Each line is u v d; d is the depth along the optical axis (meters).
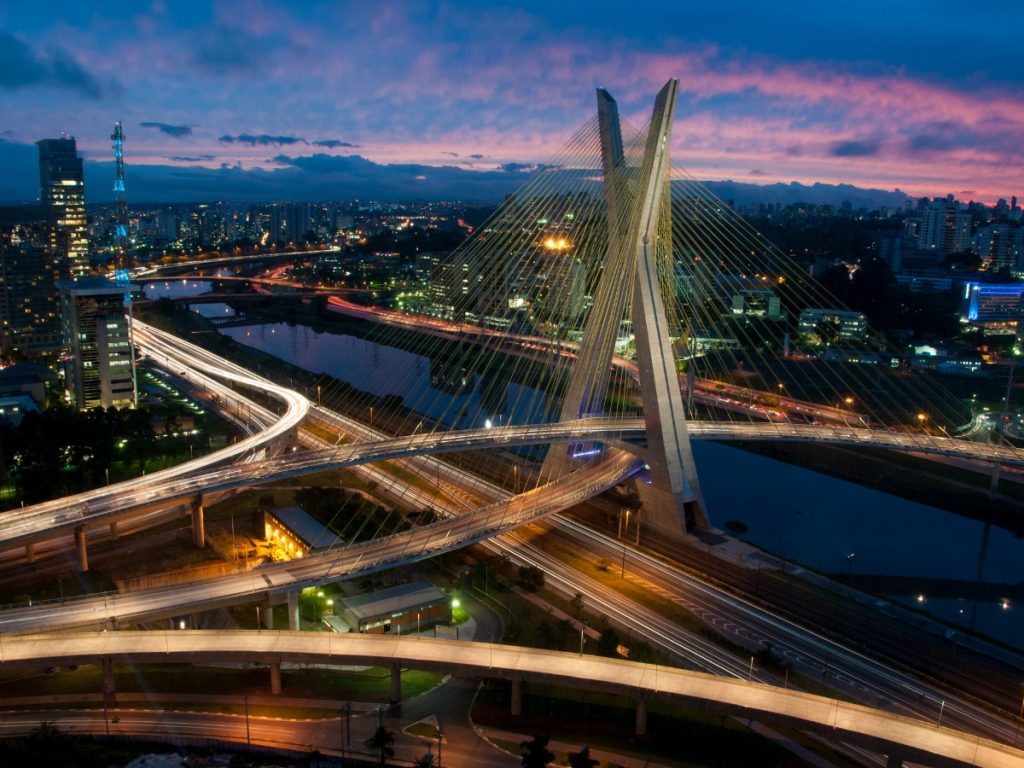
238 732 89.62
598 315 165.25
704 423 180.88
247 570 118.56
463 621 116.31
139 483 147.25
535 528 151.62
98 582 127.12
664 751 88.12
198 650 96.31
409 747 87.62
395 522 149.62
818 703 88.38
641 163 152.50
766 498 190.00
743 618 119.31
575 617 117.38
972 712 97.94
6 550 125.12
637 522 156.38
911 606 134.75
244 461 166.88
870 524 174.62
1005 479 192.62
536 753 80.19
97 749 84.56
